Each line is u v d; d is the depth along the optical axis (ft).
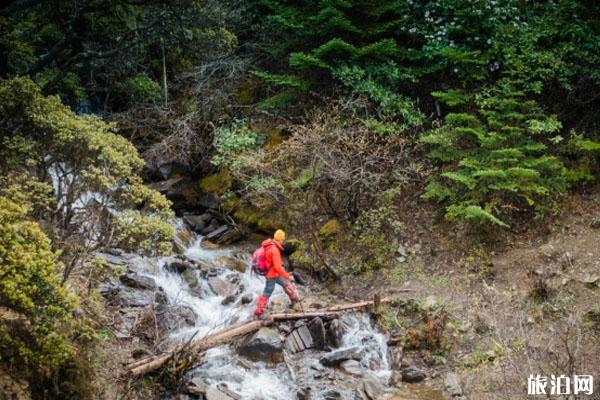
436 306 30.32
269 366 26.89
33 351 17.66
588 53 37.24
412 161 37.60
